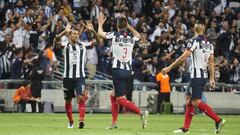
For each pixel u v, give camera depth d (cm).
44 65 4759
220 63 5419
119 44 2636
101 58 5172
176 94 5016
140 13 5784
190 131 2714
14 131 2488
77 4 5600
